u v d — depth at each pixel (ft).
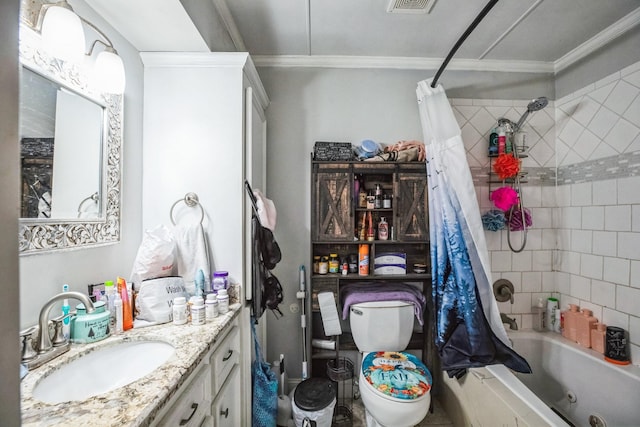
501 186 6.48
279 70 6.24
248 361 4.40
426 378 4.45
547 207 6.47
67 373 2.51
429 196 5.52
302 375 5.75
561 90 6.36
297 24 5.13
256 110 5.22
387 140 6.32
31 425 1.72
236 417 4.11
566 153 6.24
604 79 5.44
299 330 6.15
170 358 2.57
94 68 3.00
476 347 4.81
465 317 4.99
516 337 6.00
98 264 3.37
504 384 4.21
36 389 2.19
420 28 5.27
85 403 1.93
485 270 5.08
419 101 5.76
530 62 6.42
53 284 2.79
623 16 4.94
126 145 3.90
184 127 4.31
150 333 3.08
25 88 2.53
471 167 6.51
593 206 5.64
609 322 5.27
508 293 6.34
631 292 4.95
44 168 2.71
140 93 4.21
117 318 3.09
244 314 4.39
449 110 5.42
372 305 5.41
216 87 4.33
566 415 5.37
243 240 4.43
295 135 6.23
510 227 6.27
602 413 4.83
